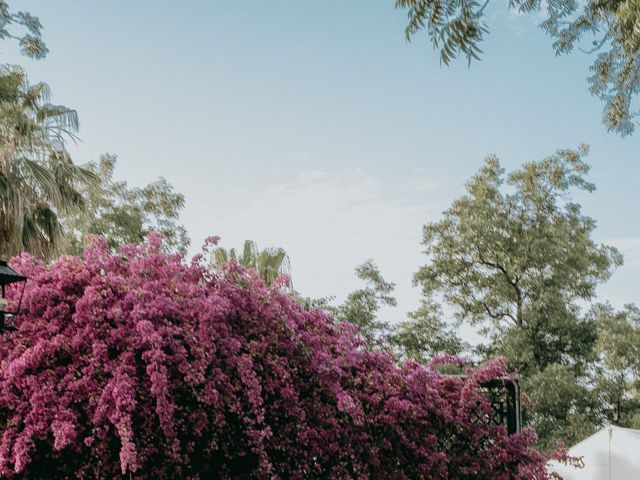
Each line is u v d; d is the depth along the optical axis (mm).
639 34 6793
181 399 5926
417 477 7262
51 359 5793
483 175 24719
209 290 6656
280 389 6363
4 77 14219
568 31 7953
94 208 20594
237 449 6160
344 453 6711
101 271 6531
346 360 7223
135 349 5895
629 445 12852
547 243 23484
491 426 8062
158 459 5785
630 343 22656
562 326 23141
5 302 5617
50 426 5453
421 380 7660
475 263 25078
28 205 12148
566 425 21469
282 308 6965
